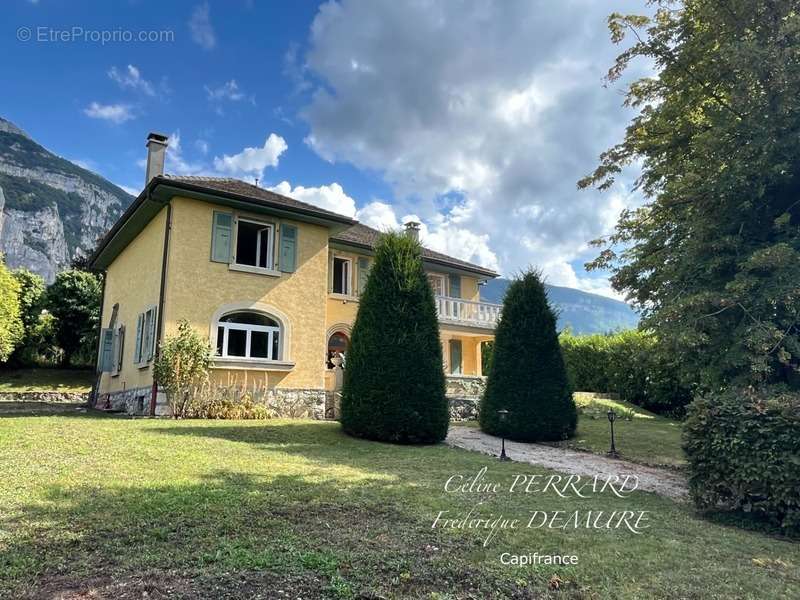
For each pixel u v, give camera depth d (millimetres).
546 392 13805
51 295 33156
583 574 4164
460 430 14625
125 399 17500
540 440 13555
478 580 3854
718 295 9852
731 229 10891
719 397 7008
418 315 12359
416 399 11789
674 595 3811
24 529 4316
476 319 22891
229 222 15719
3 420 11055
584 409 19609
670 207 12492
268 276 16188
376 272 12766
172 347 13648
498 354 14477
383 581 3701
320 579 3635
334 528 4863
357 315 12836
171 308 14430
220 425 11875
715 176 10789
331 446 10383
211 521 4773
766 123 10047
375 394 11734
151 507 5078
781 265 9438
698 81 12000
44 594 3217
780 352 9367
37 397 27125
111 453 7746
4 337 29344
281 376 15898
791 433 6035
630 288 13492
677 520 6309
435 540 4719
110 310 21891
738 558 4875
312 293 17031
